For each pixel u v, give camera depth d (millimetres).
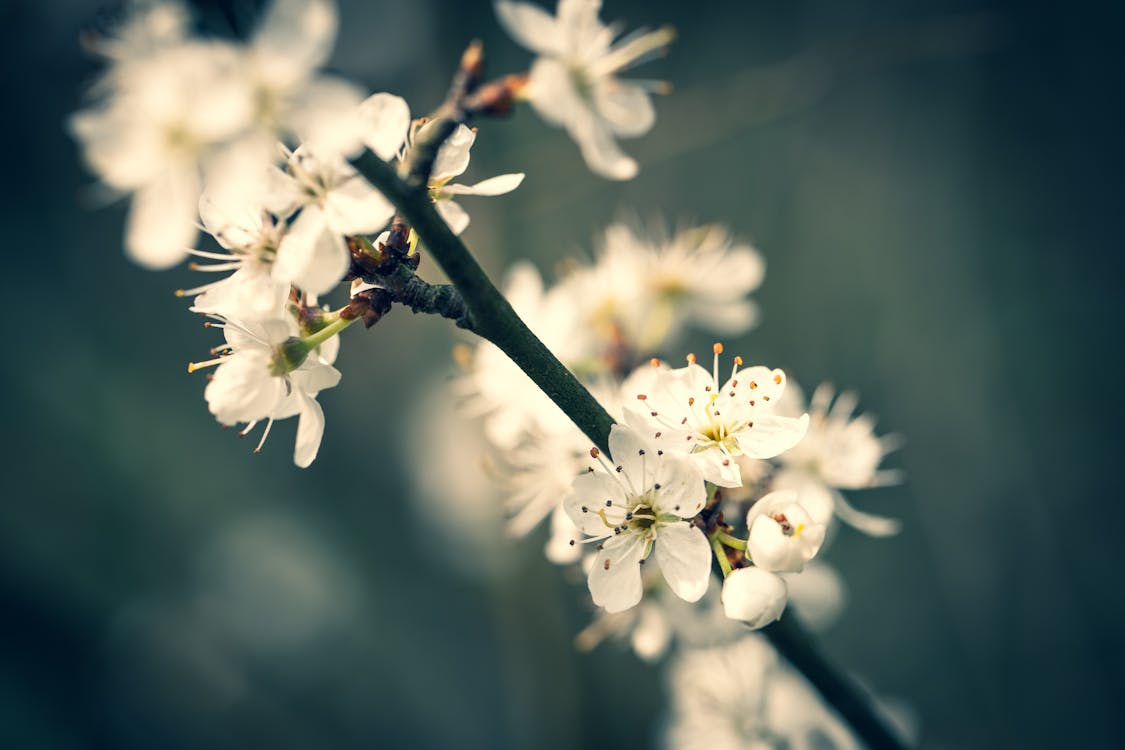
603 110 320
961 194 566
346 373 577
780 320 539
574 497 293
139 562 543
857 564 508
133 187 271
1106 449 515
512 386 326
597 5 318
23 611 509
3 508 522
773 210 551
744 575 288
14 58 445
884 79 572
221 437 577
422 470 500
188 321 587
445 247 283
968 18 547
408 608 553
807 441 323
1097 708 469
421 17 472
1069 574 495
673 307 344
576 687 442
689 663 342
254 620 538
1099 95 569
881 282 545
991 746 469
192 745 509
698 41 571
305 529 561
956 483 517
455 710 528
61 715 500
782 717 336
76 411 554
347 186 280
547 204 435
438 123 280
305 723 523
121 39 270
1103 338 538
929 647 490
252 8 271
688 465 292
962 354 536
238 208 285
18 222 567
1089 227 559
